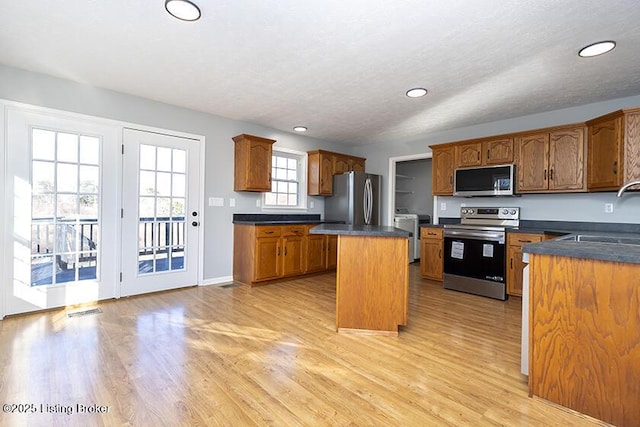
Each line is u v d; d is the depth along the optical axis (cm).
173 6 184
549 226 370
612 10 182
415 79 283
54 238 297
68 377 179
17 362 195
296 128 464
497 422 148
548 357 162
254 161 416
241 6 184
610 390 144
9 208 274
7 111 271
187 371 189
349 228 267
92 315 283
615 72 264
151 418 146
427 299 354
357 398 165
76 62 260
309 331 254
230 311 300
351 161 551
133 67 268
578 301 153
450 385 179
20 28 209
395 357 212
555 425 146
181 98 343
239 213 432
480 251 371
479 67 258
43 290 291
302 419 148
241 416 149
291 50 235
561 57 238
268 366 197
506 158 378
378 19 195
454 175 418
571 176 331
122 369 189
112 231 329
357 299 254
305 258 446
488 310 315
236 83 300
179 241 379
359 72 271
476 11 185
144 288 353
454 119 406
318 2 179
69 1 181
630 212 317
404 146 521
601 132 304
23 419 143
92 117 312
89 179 315
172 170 371
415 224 607
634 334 139
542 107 356
